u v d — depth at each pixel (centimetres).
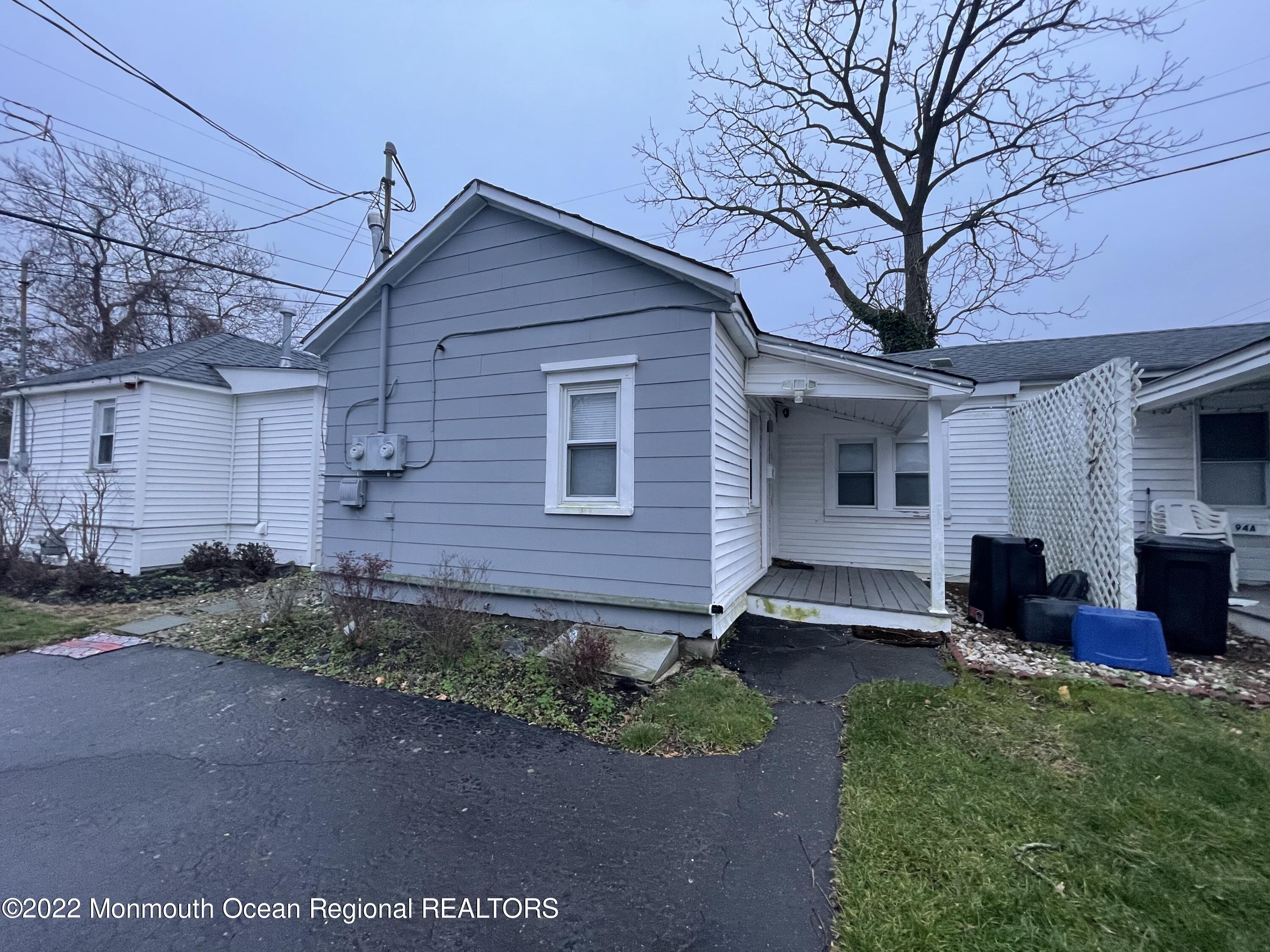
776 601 641
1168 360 821
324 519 724
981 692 420
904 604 608
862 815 272
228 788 309
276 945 202
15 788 311
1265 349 572
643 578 539
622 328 558
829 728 380
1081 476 612
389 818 280
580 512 569
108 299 2141
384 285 680
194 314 2255
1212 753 324
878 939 200
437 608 532
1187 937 201
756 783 311
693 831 268
